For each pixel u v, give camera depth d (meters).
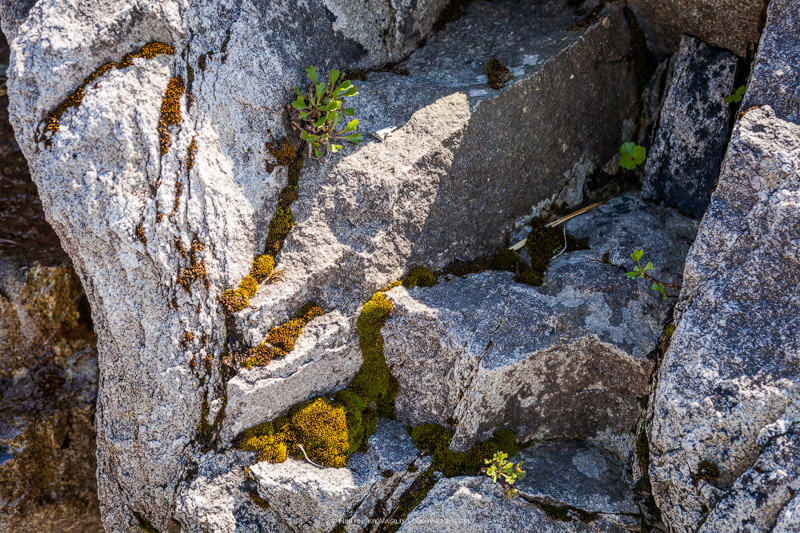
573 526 3.28
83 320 4.41
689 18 3.79
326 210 3.50
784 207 2.78
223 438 3.35
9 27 3.32
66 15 3.04
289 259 3.47
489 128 3.66
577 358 3.40
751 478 2.66
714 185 3.82
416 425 3.58
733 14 3.55
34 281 4.22
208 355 3.32
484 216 3.79
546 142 3.89
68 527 4.11
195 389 3.34
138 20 3.11
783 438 2.62
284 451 3.36
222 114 3.34
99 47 3.06
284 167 3.52
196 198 3.25
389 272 3.52
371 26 3.83
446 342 3.37
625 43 4.13
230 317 3.33
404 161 3.50
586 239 3.85
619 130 4.26
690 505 2.92
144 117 3.14
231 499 3.31
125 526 3.58
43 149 3.07
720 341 2.84
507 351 3.30
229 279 3.32
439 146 3.54
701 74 3.89
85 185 3.09
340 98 3.64
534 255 3.83
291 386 3.38
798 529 2.47
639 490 3.35
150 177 3.18
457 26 4.13
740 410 2.74
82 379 4.30
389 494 3.36
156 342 3.29
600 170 4.21
